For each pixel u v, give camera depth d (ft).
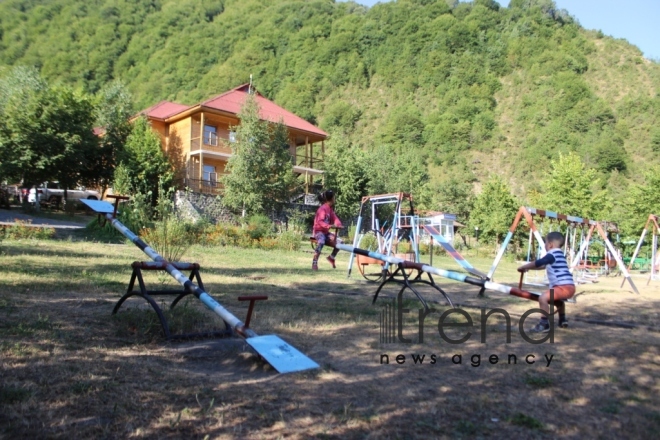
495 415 10.34
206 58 315.99
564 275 18.99
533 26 313.94
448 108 268.82
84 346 13.99
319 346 15.53
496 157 239.30
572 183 95.09
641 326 21.36
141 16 361.10
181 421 9.50
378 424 9.71
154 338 15.62
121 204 59.88
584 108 247.91
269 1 380.17
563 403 11.16
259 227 69.26
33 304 19.07
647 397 11.68
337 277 38.29
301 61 314.76
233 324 14.14
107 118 106.63
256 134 94.94
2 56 330.13
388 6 344.28
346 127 269.85
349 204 119.24
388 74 303.68
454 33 309.42
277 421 9.70
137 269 16.66
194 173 111.24
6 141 83.61
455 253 31.73
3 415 9.20
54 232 51.88
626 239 88.63
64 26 348.59
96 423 9.20
